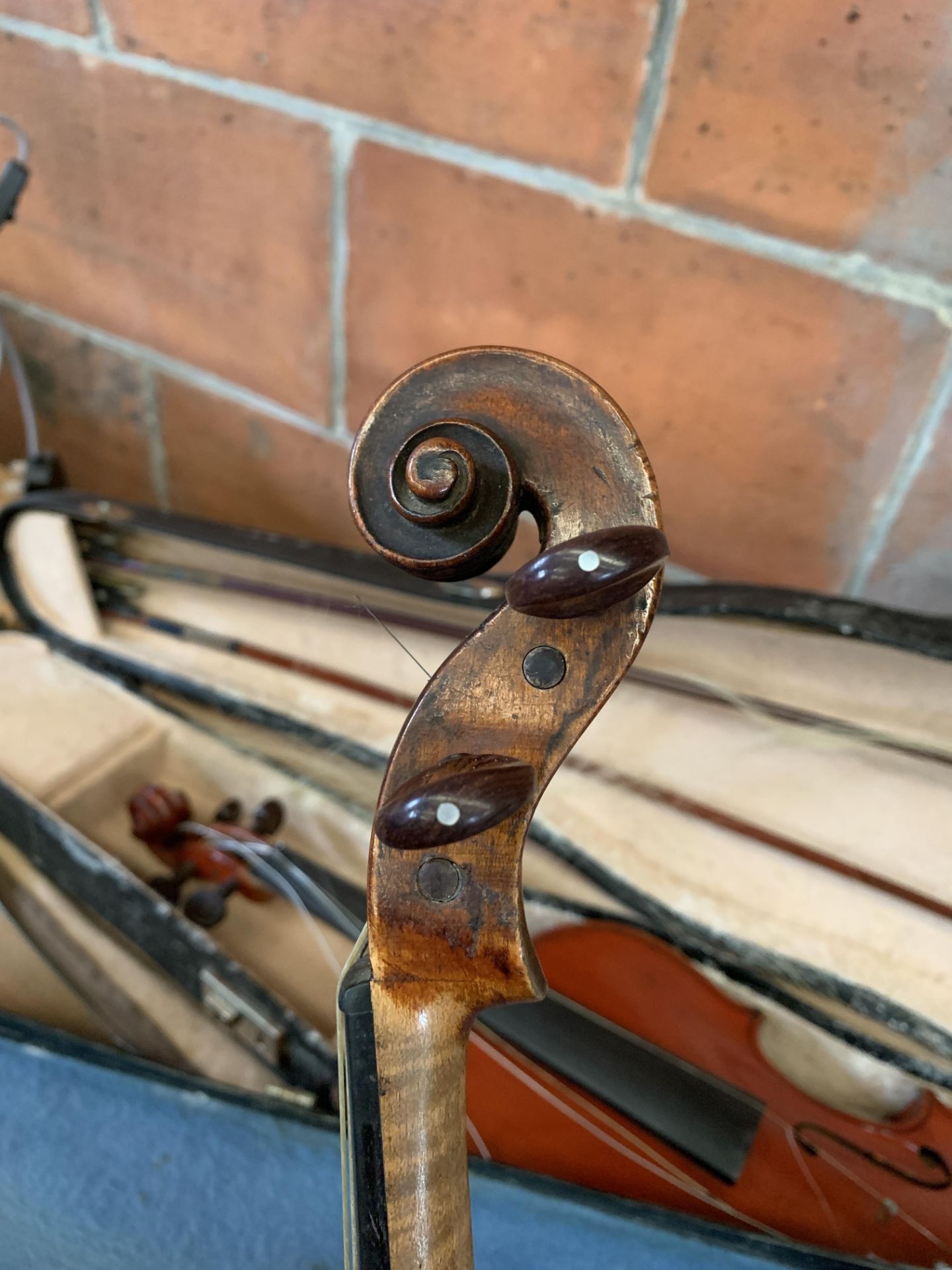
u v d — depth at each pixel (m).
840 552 0.41
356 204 0.43
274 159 0.44
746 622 0.35
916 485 0.38
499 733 0.17
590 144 0.37
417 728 0.17
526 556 0.49
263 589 0.47
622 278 0.39
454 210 0.41
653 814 0.42
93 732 0.46
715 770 0.41
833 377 0.37
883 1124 0.35
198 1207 0.30
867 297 0.35
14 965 0.39
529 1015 0.38
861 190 0.33
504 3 0.35
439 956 0.17
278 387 0.52
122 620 0.50
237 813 0.45
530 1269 0.29
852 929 0.38
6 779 0.41
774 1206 0.34
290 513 0.57
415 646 0.45
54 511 0.45
